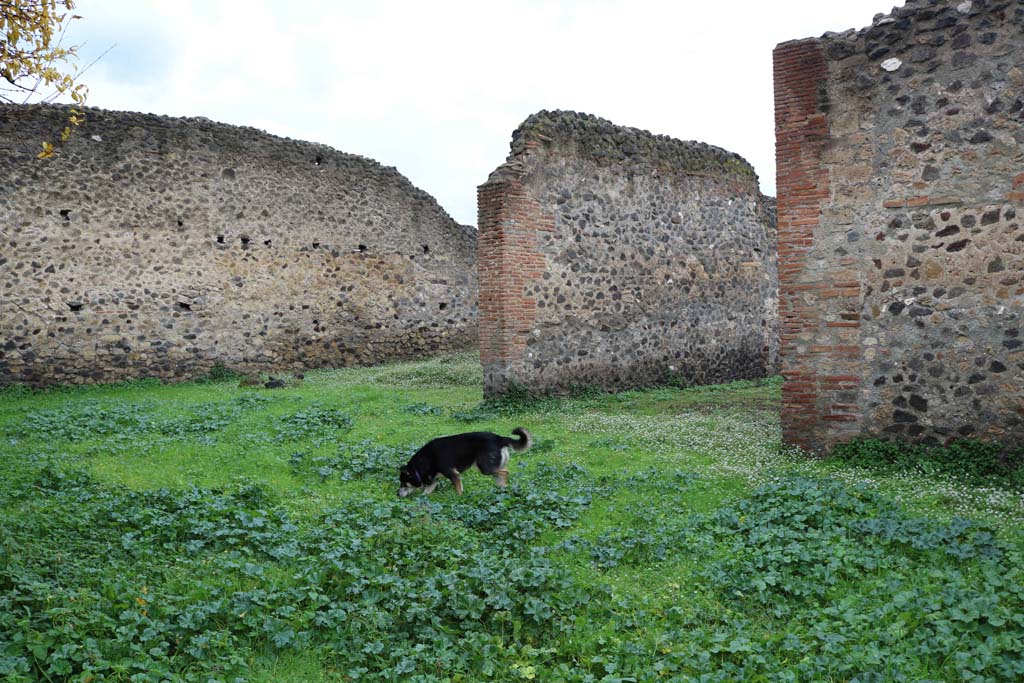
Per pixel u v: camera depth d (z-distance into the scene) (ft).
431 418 36.11
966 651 12.04
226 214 56.44
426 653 12.44
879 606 13.82
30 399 44.93
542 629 13.67
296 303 59.82
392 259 65.46
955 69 24.13
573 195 43.21
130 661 11.30
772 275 57.16
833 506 19.22
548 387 41.88
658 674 11.81
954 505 20.07
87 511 19.10
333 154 62.08
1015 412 23.39
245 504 20.66
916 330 24.89
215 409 37.37
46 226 49.24
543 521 19.40
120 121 52.03
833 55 25.96
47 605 12.61
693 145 50.93
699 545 17.31
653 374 48.01
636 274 46.96
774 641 12.77
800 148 26.53
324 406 38.32
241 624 12.97
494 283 39.81
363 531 18.49
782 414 27.17
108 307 51.42
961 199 24.11
